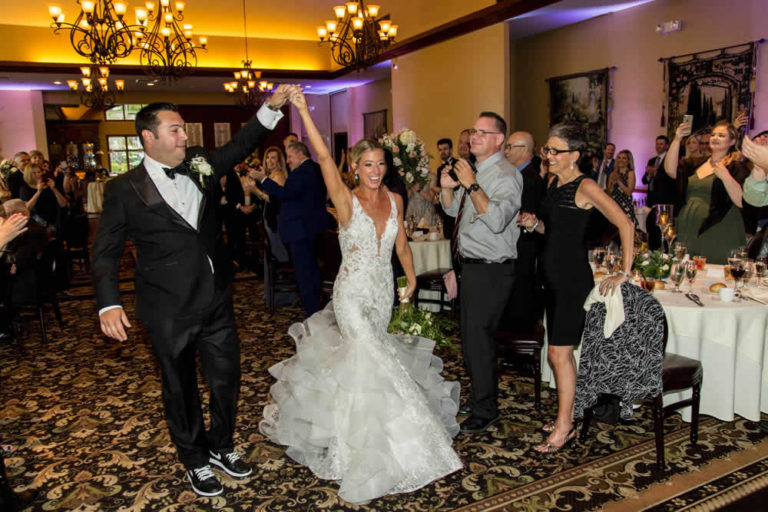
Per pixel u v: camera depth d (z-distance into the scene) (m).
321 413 2.85
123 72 12.60
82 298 6.98
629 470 2.84
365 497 2.55
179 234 2.47
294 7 14.43
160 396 3.93
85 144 18.86
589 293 2.86
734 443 3.07
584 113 9.77
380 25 8.62
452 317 5.43
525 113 11.05
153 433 3.37
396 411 2.70
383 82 15.45
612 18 9.11
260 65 14.46
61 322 5.62
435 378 3.13
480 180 3.07
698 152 4.48
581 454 3.00
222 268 2.65
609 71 9.21
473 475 2.82
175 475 2.90
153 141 2.40
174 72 9.87
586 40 9.60
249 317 5.90
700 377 2.96
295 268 5.29
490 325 3.18
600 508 2.53
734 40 7.54
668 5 8.27
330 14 14.87
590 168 8.70
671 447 3.05
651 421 3.36
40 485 2.82
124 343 5.16
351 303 2.84
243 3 13.95
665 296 3.36
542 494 2.65
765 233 3.74
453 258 3.33
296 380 2.95
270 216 5.99
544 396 3.75
